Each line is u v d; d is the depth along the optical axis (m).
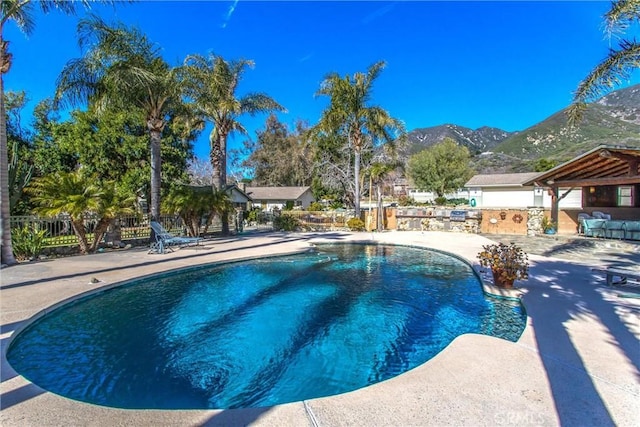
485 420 2.51
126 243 12.93
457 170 40.22
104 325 5.37
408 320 5.65
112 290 6.96
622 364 3.40
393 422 2.50
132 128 20.48
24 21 9.45
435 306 6.34
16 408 2.71
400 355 4.43
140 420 2.55
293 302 6.62
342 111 19.81
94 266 8.72
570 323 4.60
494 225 18.14
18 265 8.80
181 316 5.82
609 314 4.95
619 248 12.02
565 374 3.20
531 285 6.77
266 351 4.55
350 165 26.08
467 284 7.94
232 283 7.97
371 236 16.59
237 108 17.08
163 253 10.98
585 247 12.38
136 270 8.23
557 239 14.63
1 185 8.63
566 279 7.26
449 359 3.54
